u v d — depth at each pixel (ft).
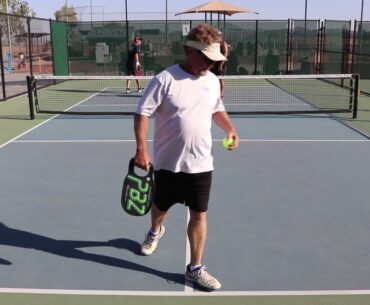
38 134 29.96
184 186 11.11
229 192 18.56
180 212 16.48
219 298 11.14
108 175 20.92
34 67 89.66
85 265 12.80
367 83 63.67
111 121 34.65
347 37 67.92
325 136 29.12
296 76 34.42
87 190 18.93
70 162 23.12
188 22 71.31
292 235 14.60
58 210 16.83
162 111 10.75
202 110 10.73
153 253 13.47
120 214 16.39
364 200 17.69
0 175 21.01
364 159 23.52
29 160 23.56
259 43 70.33
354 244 13.99
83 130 31.14
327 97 48.39
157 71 72.43
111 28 71.36
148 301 11.03
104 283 11.86
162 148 11.04
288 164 22.61
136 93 51.93
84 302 11.02
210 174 11.19
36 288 11.66
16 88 59.72
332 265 12.73
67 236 14.66
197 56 10.22
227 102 45.70
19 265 12.83
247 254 13.37
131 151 25.27
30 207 17.12
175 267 12.68
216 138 28.37
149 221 15.78
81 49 71.46
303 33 69.87
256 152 24.90
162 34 71.72
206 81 10.78
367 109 40.14
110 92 53.11
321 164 22.61
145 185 11.28
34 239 14.46
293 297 11.18
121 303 10.96
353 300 11.07
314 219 15.85
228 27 70.03
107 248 13.84
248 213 16.37
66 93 52.60
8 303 11.00
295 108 41.50
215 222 15.58
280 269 12.51
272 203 17.35
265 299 11.10
